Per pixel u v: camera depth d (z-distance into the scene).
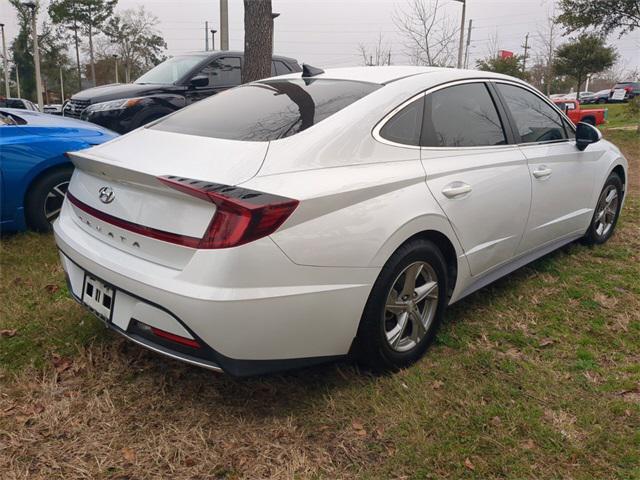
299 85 3.06
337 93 2.85
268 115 2.71
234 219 2.07
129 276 2.25
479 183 3.06
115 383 2.67
